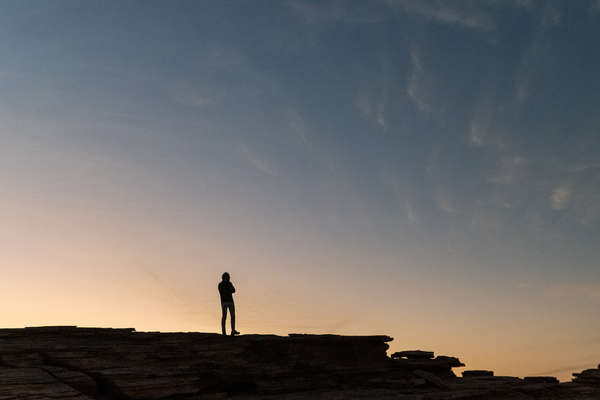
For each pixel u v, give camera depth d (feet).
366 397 46.24
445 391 51.60
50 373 38.37
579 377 64.39
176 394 40.34
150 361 45.73
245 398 43.86
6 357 41.68
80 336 51.34
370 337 62.13
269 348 55.62
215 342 54.34
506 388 53.72
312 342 58.44
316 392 49.62
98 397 37.88
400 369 62.90
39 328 51.13
